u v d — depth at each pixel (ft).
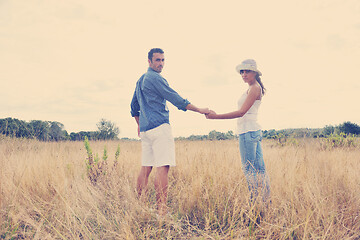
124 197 9.50
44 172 12.34
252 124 9.77
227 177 10.89
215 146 20.38
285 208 8.11
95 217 8.65
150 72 10.00
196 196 9.57
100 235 7.41
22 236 7.46
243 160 9.93
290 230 7.15
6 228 7.38
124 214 8.45
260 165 9.82
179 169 14.14
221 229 7.77
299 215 7.89
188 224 7.96
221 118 9.96
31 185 10.73
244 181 10.80
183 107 9.81
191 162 14.57
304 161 12.74
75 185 11.09
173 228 7.92
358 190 9.40
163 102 10.03
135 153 21.91
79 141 30.30
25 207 8.87
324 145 19.65
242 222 7.80
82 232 7.21
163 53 10.24
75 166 14.75
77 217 8.42
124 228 7.09
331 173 11.31
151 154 10.48
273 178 10.94
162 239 7.23
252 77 9.81
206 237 7.24
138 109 11.79
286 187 9.70
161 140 9.62
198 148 19.11
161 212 8.41
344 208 8.41
